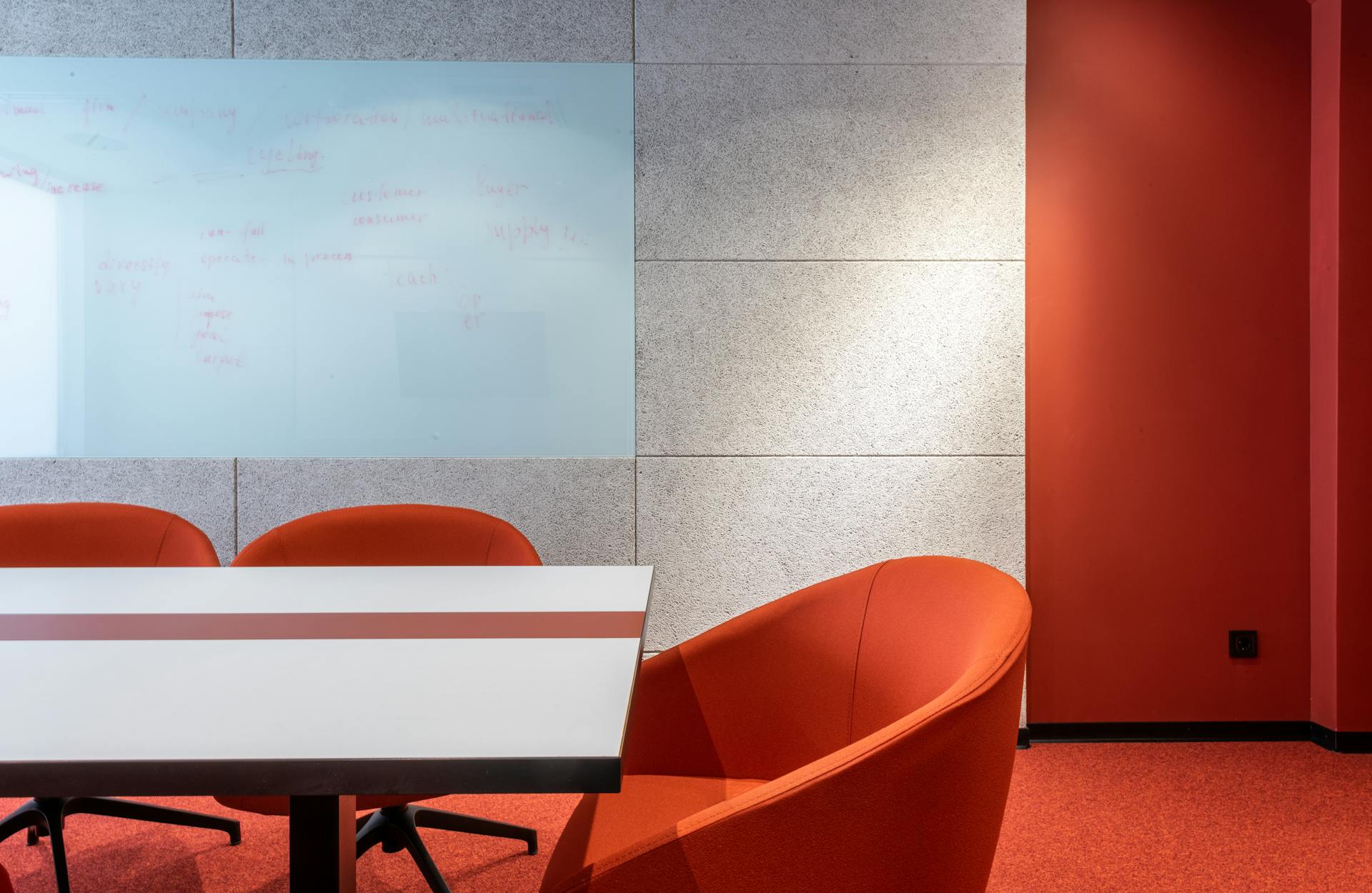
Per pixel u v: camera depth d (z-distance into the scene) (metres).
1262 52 2.87
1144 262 2.88
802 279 2.76
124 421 2.73
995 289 2.76
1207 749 2.81
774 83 2.74
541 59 2.72
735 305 2.76
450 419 2.76
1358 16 2.74
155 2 2.69
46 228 2.71
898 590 1.33
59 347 2.72
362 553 1.94
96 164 2.71
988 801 0.89
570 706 0.84
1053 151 2.87
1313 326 2.88
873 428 2.77
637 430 2.77
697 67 2.73
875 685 1.31
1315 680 2.88
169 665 0.98
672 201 2.75
